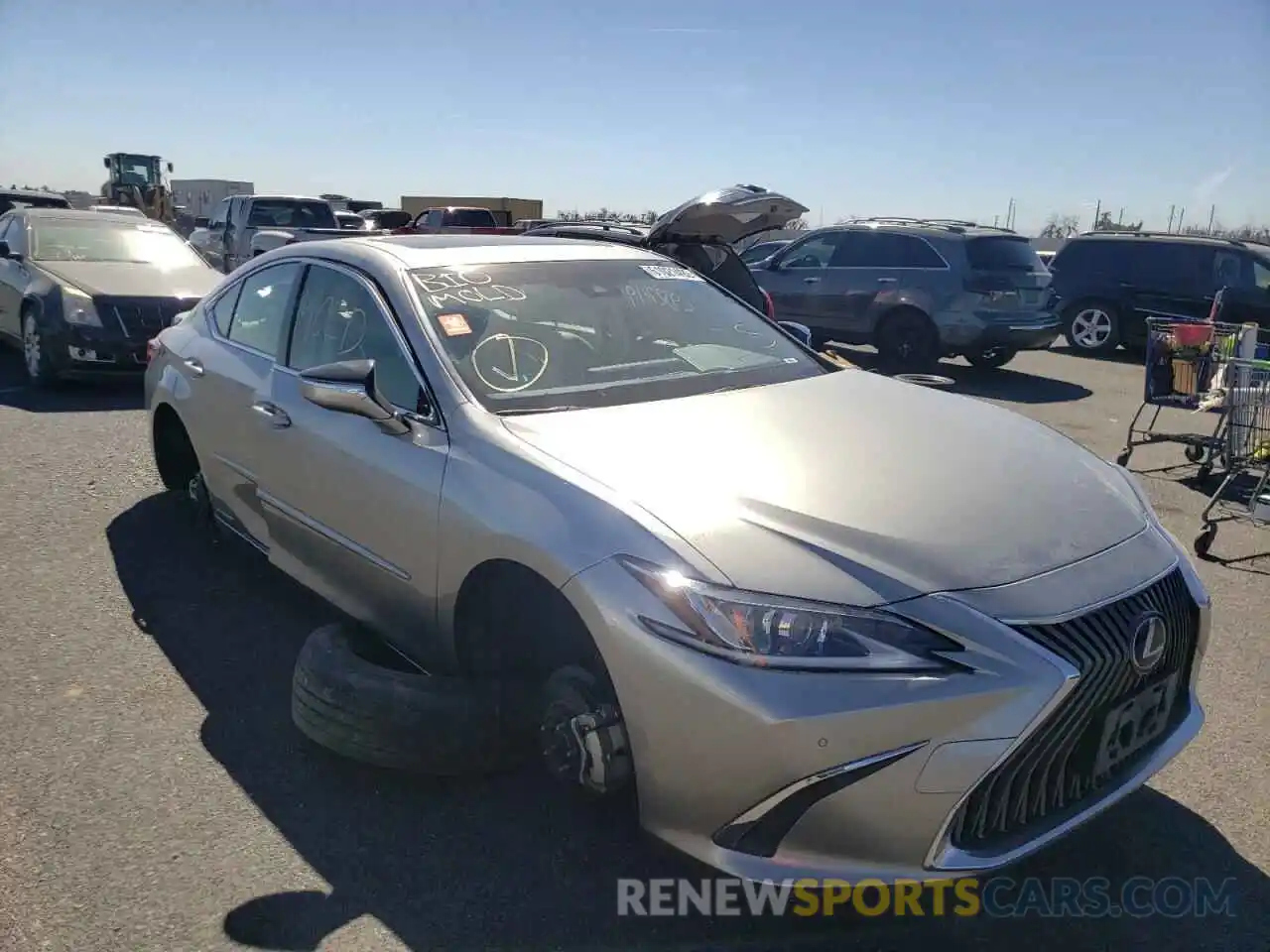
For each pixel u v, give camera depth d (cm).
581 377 355
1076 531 278
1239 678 414
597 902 275
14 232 1046
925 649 236
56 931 259
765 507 268
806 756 232
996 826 244
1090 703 250
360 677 320
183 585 480
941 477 292
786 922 270
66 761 335
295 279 431
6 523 561
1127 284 1442
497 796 321
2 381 992
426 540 317
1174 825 313
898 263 1203
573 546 266
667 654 244
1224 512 667
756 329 432
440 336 350
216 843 296
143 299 924
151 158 3512
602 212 3197
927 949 261
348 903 273
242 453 434
